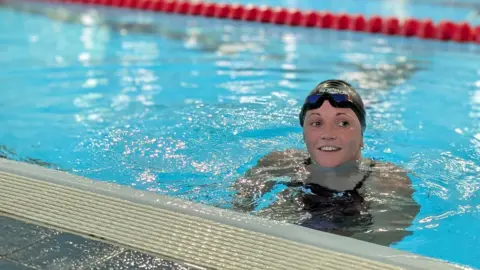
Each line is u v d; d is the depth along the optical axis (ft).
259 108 13.56
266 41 21.94
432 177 9.96
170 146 11.25
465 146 11.72
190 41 21.68
